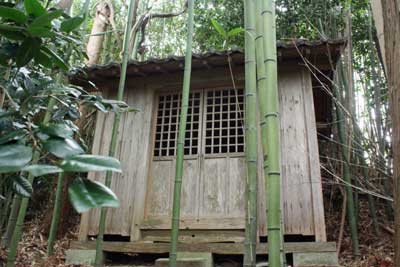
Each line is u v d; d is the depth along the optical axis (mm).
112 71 4434
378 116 4816
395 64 1514
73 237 5336
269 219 1512
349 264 3996
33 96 1408
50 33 1067
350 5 6086
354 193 5020
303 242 3502
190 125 4414
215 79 4418
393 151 1475
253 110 2572
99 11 6844
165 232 4016
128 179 4250
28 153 687
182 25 8820
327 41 3785
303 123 3967
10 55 1219
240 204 3930
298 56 4066
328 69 4184
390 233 4770
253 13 2609
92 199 651
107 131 4504
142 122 4457
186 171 4215
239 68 4367
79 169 667
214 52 4102
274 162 1576
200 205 4031
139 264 3883
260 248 3518
